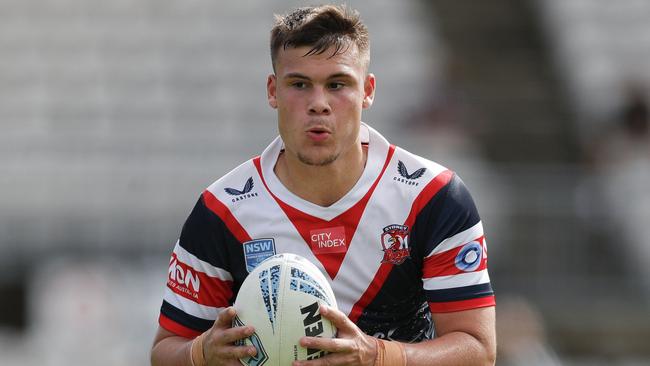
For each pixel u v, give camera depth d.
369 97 16.55
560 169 49.56
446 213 16.42
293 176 16.42
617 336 46.66
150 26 65.81
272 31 15.90
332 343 14.83
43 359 42.72
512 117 60.00
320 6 15.52
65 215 53.41
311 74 15.28
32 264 52.28
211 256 16.80
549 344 46.53
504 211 47.97
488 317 16.36
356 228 16.44
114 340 40.38
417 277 16.78
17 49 64.69
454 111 59.00
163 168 56.50
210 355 15.31
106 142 58.69
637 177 51.31
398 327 17.03
